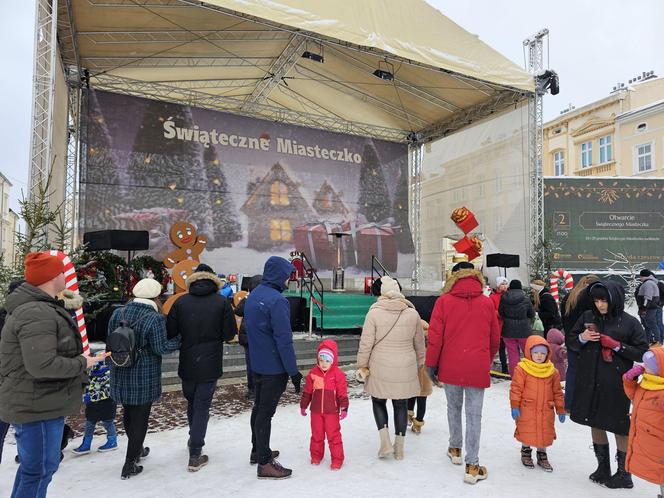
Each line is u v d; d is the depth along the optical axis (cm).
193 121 1315
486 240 1359
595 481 361
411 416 492
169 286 1047
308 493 338
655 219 1856
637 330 347
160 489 343
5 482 355
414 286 1631
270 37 1100
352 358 819
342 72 1290
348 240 1510
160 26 1010
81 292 734
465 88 1269
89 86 1190
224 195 1340
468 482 357
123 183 1212
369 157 1582
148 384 363
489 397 625
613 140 2550
